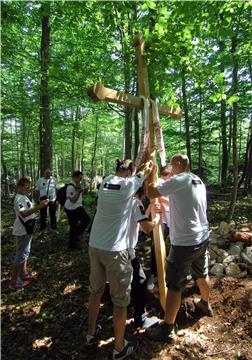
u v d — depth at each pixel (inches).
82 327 134.4
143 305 128.3
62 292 168.6
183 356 111.8
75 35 298.4
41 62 281.4
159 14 165.2
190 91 412.5
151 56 142.9
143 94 130.0
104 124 677.3
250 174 444.8
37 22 323.9
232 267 160.2
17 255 178.4
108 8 198.5
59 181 868.6
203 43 172.2
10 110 347.9
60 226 319.9
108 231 110.6
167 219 168.6
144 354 114.4
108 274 110.9
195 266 127.5
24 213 175.9
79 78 276.8
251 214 297.6
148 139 128.8
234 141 259.0
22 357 118.6
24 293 171.3
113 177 118.6
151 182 127.7
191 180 119.0
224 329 123.8
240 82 370.9
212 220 271.0
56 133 679.1
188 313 134.5
